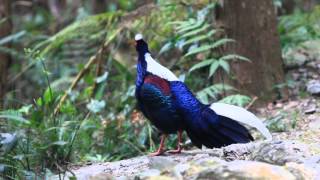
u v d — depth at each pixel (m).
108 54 14.20
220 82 12.10
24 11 23.98
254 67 12.05
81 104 12.64
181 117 8.27
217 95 11.89
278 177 6.47
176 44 12.28
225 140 8.24
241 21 12.05
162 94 8.25
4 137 7.94
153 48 13.67
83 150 10.46
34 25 22.03
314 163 7.39
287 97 12.12
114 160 10.36
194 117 8.18
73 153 9.56
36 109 10.88
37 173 8.32
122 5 18.38
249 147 8.24
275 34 12.25
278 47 12.27
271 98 12.06
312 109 10.95
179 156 8.40
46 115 10.53
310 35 14.06
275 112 11.38
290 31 14.48
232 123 8.27
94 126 10.95
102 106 11.62
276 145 7.85
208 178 6.46
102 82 12.77
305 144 8.31
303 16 15.58
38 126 9.62
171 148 10.87
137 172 7.91
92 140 11.20
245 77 12.00
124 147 11.16
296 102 11.69
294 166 7.03
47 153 8.88
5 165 7.80
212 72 11.20
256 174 6.45
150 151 10.66
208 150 8.70
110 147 11.06
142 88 8.39
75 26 14.10
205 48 11.43
